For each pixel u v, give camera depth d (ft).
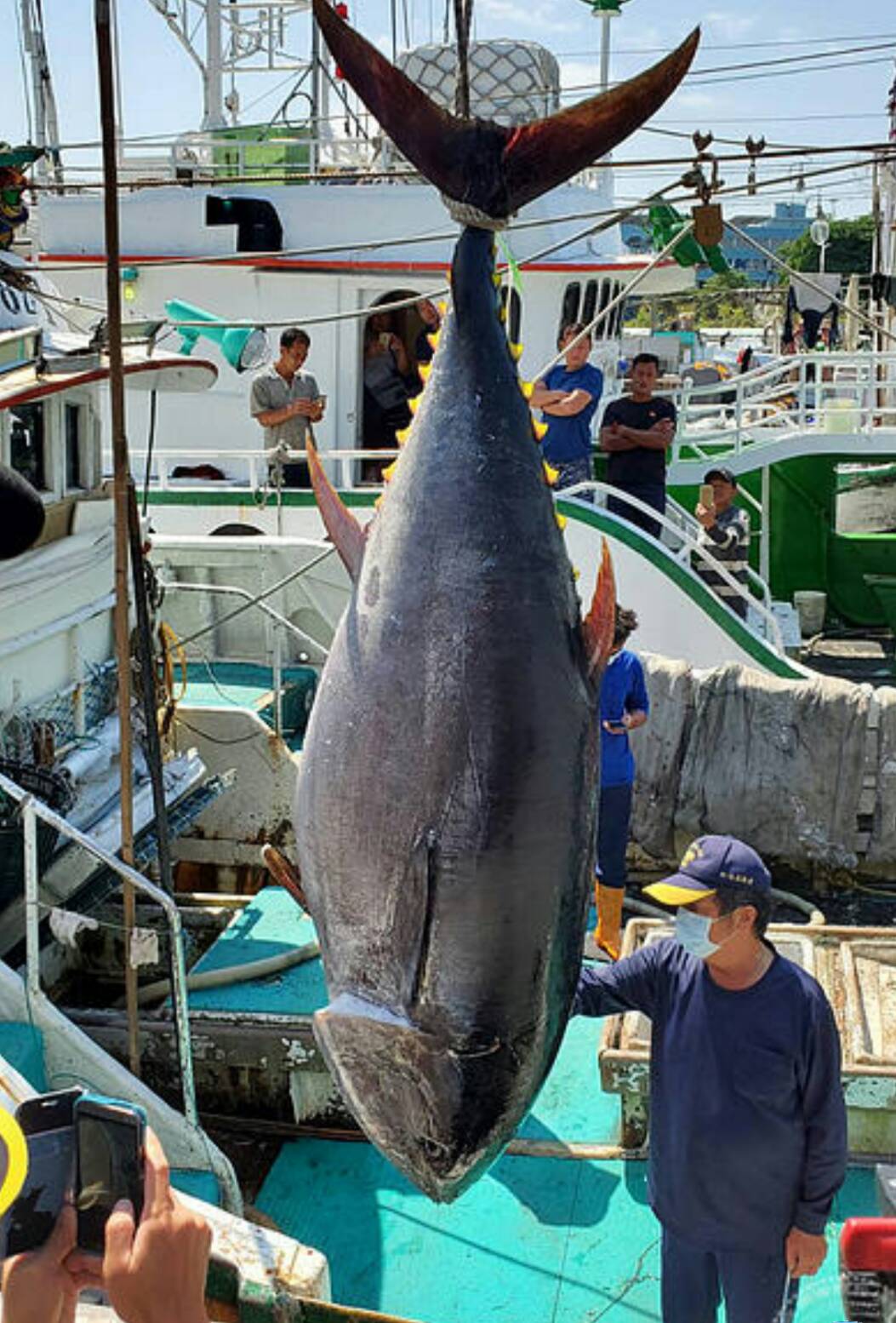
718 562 33.71
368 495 33.35
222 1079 17.58
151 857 19.90
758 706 26.61
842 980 17.95
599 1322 14.01
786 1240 11.17
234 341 28.71
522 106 36.32
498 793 6.21
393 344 36.14
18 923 17.97
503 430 6.78
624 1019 16.99
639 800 26.89
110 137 10.43
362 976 6.32
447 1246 15.26
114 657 21.93
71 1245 5.77
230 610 31.09
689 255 30.78
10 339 18.31
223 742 24.84
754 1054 10.70
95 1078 14.61
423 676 6.33
